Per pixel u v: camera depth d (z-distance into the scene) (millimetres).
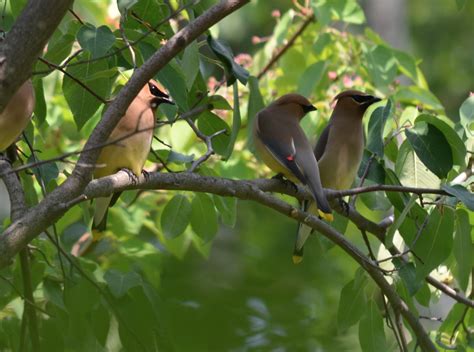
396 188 9328
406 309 10078
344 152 11633
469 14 25281
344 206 10523
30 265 10133
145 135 9695
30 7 7285
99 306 9828
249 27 23266
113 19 13336
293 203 12297
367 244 10578
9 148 9469
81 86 9203
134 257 13562
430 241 9406
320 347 16547
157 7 9469
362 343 10188
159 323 9898
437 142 9414
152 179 8797
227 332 16172
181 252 13750
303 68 14484
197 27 8180
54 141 13133
